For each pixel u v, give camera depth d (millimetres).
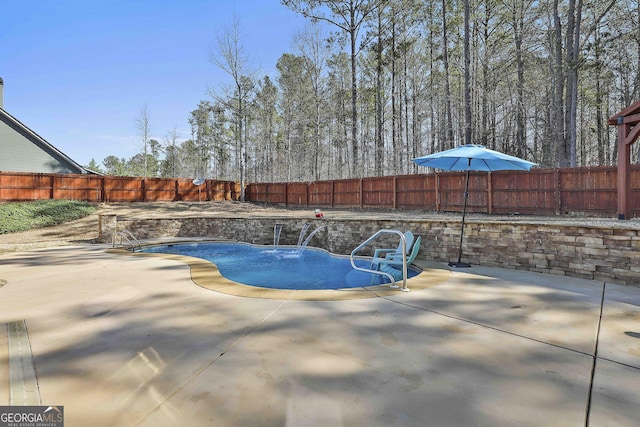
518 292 4285
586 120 26641
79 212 13922
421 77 26453
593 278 5074
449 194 12695
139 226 11570
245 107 22453
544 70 19797
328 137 31156
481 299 3963
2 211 12586
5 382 2100
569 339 2771
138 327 3061
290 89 31453
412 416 1739
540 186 10672
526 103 19500
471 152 5512
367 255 8641
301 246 10188
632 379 2133
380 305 3721
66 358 2438
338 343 2686
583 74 20141
